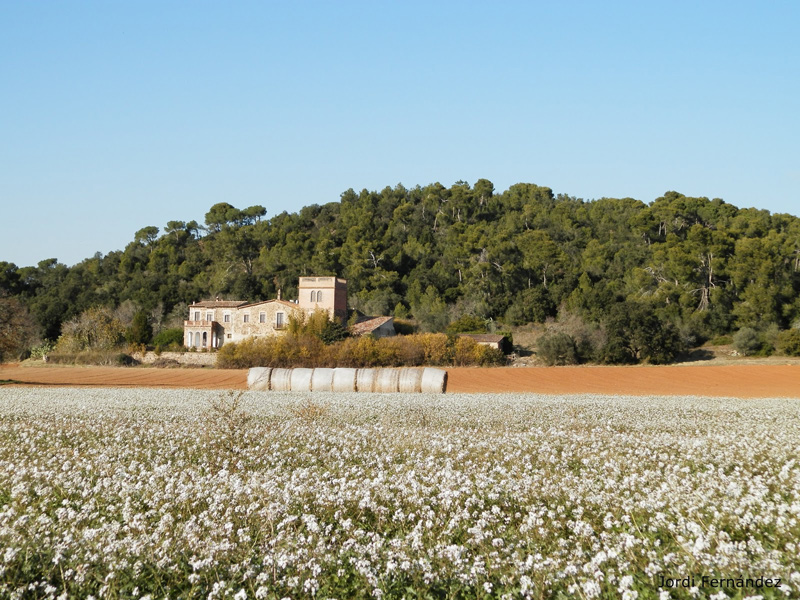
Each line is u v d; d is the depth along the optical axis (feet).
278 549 30.78
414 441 61.21
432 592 27.50
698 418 87.71
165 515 34.09
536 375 202.80
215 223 520.42
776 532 32.99
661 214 386.32
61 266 468.75
